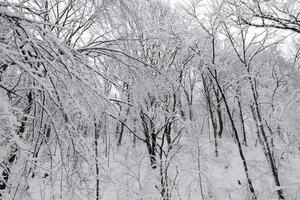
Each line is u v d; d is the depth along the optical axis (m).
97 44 4.49
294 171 10.38
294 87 9.94
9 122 2.14
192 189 9.87
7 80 3.23
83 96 3.01
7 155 2.94
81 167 3.57
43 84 2.52
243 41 9.98
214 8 9.32
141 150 11.73
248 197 9.20
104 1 3.92
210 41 9.84
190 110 13.39
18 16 2.49
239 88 11.30
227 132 19.75
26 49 2.77
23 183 3.12
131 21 4.58
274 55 10.95
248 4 6.70
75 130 3.07
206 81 16.44
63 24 5.22
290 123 8.40
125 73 4.51
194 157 9.59
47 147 3.21
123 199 8.09
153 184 8.80
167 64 9.09
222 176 11.44
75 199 3.63
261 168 11.20
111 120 5.15
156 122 8.78
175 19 10.66
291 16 5.35
